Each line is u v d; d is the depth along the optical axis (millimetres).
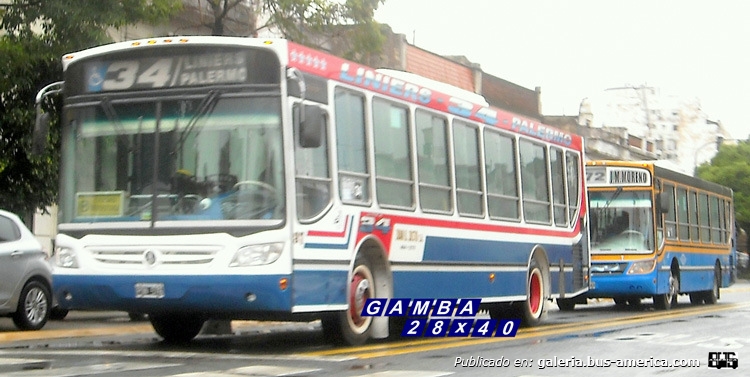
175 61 11492
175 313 11867
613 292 23688
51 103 18703
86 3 18297
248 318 12031
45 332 15266
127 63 11695
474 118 15484
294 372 9648
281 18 23109
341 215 11883
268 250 10922
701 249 27438
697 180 27656
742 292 41469
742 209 67750
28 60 18047
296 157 11172
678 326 17609
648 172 23828
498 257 15875
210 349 12344
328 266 11609
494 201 15914
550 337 14758
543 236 17594
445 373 9883
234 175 11125
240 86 11219
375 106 12898
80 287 11523
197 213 11148
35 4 18391
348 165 12203
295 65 11297
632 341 14094
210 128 11273
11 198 19297
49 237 26891
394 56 36812
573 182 19281
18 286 15352
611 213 23875
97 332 16156
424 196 13875
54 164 19109
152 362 10523
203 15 27844
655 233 23625
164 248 11180
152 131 11453
